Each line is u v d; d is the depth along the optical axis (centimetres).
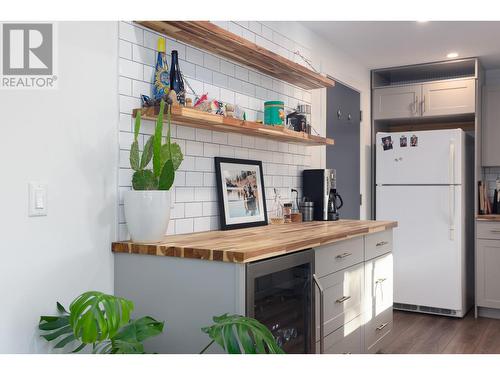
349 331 276
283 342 206
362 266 295
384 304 333
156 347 198
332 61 417
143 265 203
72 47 196
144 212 203
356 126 470
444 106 472
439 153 442
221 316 167
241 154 298
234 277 180
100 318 149
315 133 387
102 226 208
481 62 473
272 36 330
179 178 250
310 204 350
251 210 297
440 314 447
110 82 213
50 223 186
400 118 495
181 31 235
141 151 227
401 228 459
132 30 224
